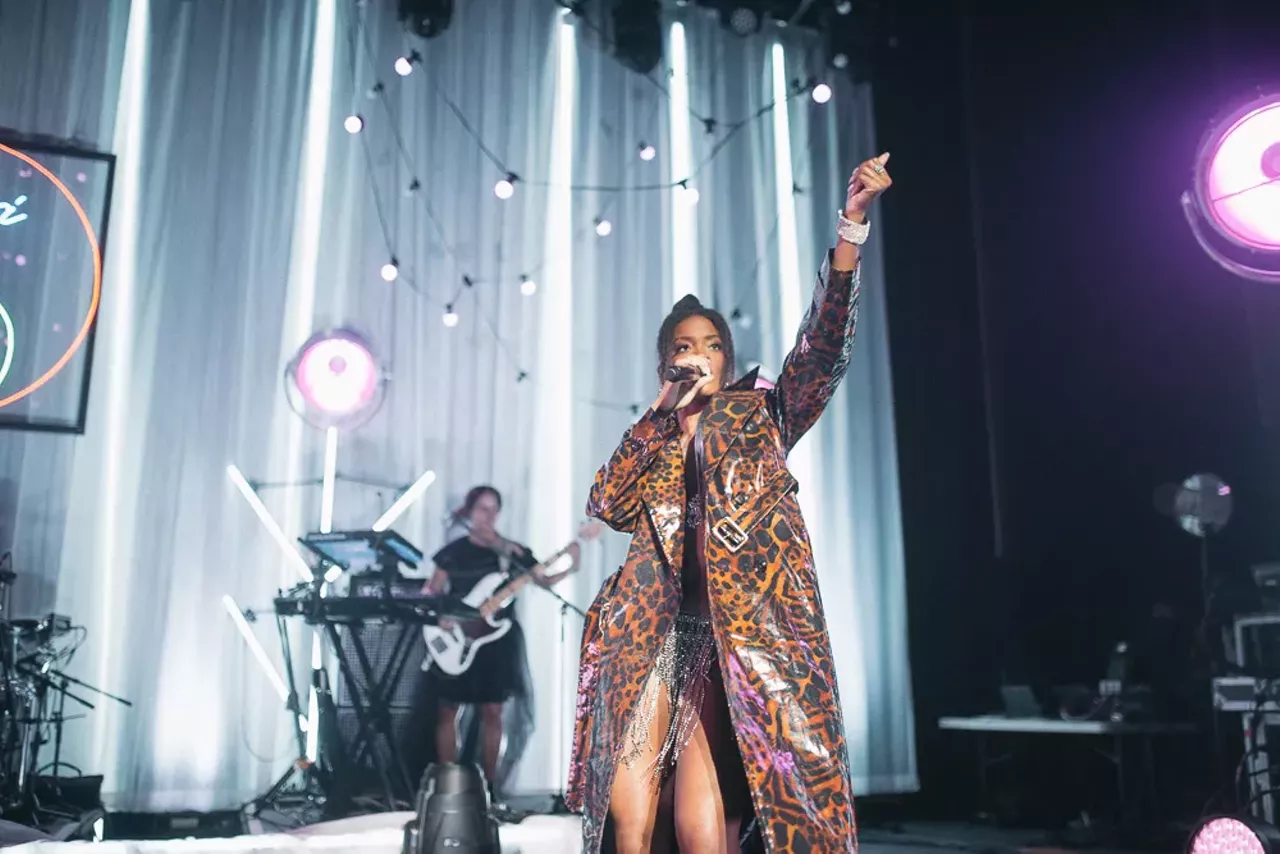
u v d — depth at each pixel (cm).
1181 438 518
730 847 154
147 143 568
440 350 611
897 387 680
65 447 530
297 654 543
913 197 699
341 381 579
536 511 615
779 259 687
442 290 617
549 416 626
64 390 530
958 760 629
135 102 569
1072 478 576
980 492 647
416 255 615
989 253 638
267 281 580
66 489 527
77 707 514
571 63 667
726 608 146
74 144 553
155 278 558
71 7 565
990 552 640
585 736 163
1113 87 568
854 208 151
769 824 138
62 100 555
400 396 597
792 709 141
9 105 544
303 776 519
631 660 154
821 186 707
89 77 563
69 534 525
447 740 496
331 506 569
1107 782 513
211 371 562
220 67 590
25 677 444
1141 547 536
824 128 714
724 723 157
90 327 537
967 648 637
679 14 695
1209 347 506
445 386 608
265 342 575
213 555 546
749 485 151
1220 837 293
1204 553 485
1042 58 612
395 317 604
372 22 627
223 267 573
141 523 536
